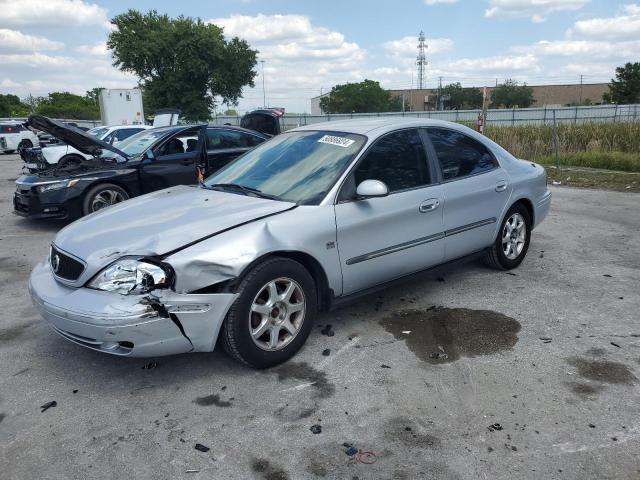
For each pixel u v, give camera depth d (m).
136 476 2.68
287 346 3.71
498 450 2.81
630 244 6.72
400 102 84.81
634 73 61.03
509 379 3.50
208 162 8.91
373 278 4.20
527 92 81.25
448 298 4.91
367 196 3.86
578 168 14.89
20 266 6.46
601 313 4.54
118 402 3.34
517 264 5.71
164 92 35.34
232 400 3.33
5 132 28.97
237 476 2.67
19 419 3.18
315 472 2.68
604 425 3.00
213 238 3.38
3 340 4.27
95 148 8.67
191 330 3.29
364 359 3.80
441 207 4.59
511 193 5.33
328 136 4.51
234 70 36.12
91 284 3.36
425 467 2.70
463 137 5.08
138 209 4.02
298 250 3.63
